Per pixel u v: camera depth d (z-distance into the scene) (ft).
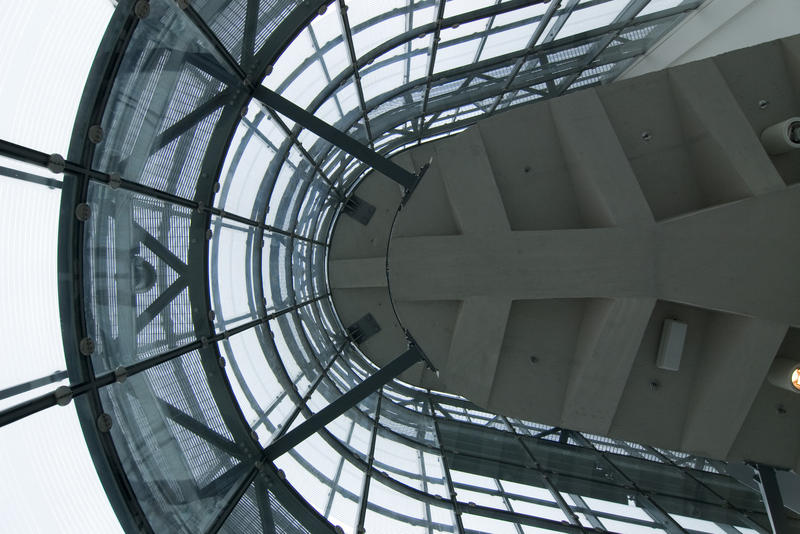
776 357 24.44
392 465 36.27
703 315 25.61
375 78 38.88
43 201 14.83
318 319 49.85
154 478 18.93
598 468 37.19
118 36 16.20
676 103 25.13
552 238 25.09
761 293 23.13
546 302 27.12
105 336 17.47
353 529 26.58
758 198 23.17
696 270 23.59
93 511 16.10
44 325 14.96
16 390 13.82
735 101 23.85
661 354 24.88
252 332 31.60
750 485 31.14
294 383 36.29
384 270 56.18
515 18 35.76
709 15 36.76
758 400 25.02
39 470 14.46
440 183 27.22
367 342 58.13
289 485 26.32
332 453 33.42
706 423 24.85
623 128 25.43
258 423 28.07
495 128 26.73
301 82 29.91
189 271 23.00
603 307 25.00
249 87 24.20
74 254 15.94
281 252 40.27
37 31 13.69
